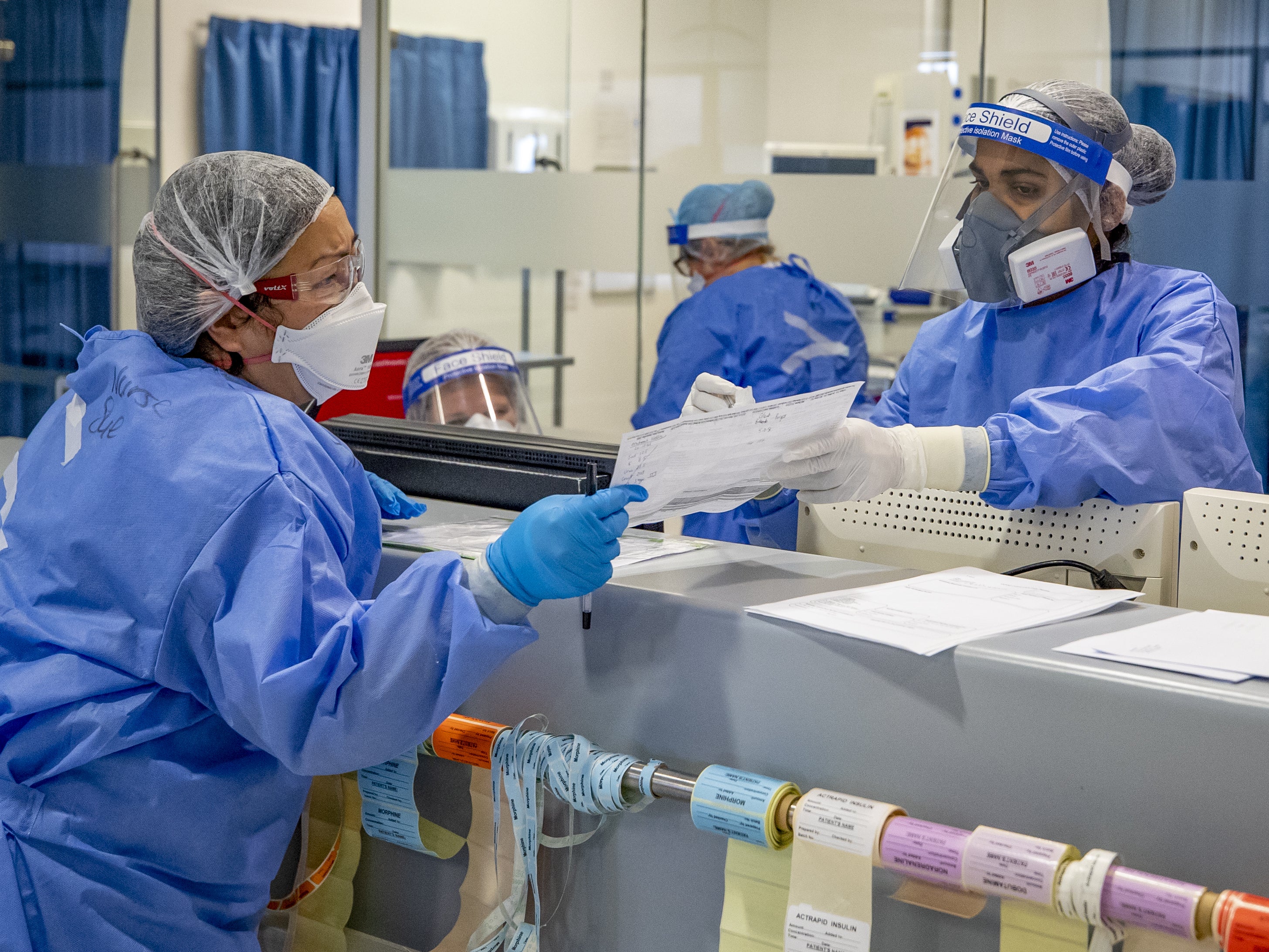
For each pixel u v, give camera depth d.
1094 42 2.55
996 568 1.19
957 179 1.47
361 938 1.10
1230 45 2.37
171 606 0.85
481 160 3.44
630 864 0.93
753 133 3.10
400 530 1.13
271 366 1.04
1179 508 1.10
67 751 0.89
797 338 2.44
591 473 1.00
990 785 0.76
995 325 1.50
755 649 0.86
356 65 4.35
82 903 0.88
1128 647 0.77
